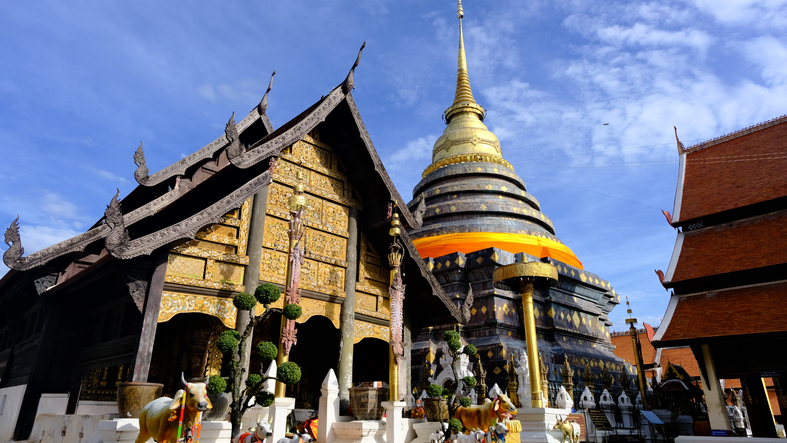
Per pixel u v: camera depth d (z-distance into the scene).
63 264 15.77
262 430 9.77
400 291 16.22
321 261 16.27
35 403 14.51
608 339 37.78
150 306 11.73
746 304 17.17
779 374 15.90
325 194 17.08
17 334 19.02
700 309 18.09
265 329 18.39
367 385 14.95
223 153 20.20
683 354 46.22
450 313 18.25
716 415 16.77
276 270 14.95
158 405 8.77
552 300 32.12
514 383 24.17
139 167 15.40
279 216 15.50
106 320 14.59
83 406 15.71
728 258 18.75
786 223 18.75
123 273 11.69
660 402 31.70
